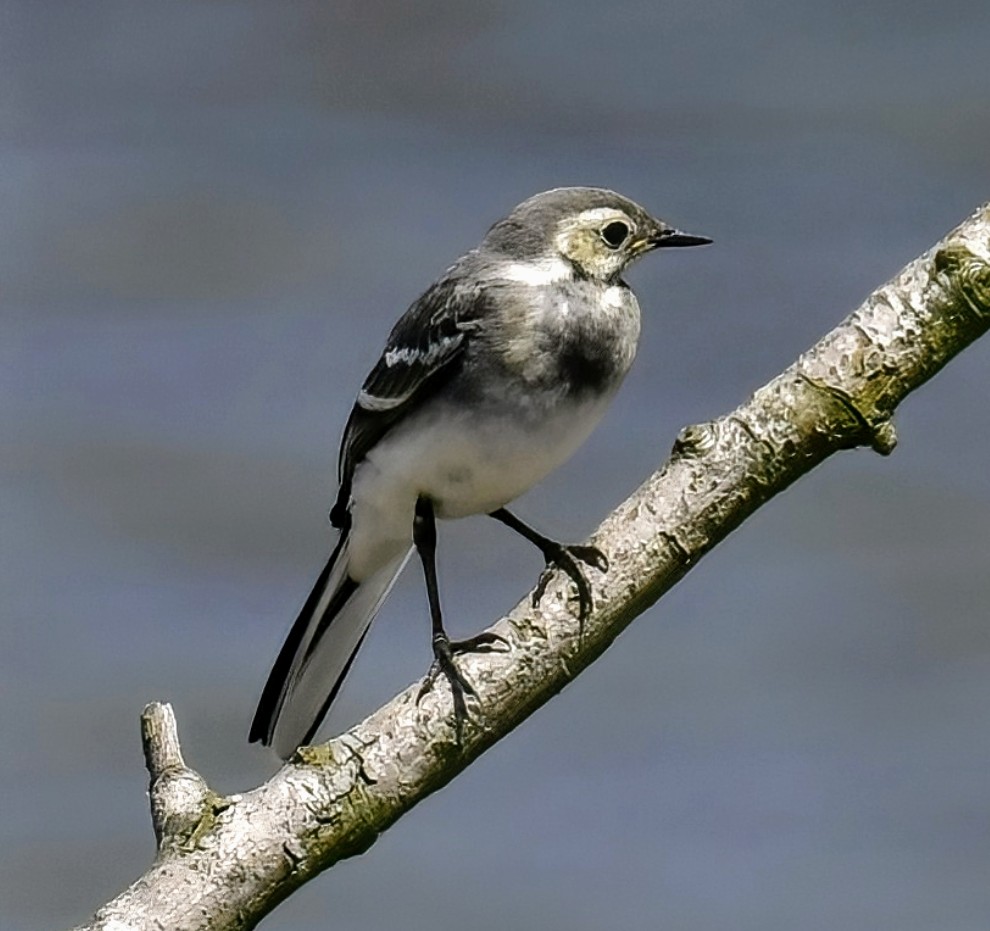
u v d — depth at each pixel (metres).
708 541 7.23
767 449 7.18
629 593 7.18
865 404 7.12
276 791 6.56
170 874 6.29
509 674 7.05
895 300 7.20
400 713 6.88
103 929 6.14
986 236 7.16
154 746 6.58
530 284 10.05
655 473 7.40
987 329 7.19
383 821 6.70
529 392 9.92
